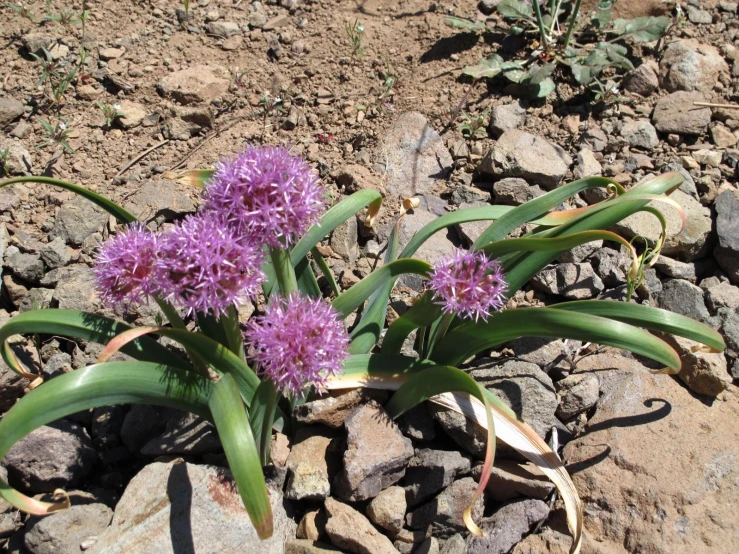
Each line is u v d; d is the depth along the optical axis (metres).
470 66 0.51
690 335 0.30
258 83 0.51
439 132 0.48
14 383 0.36
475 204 0.45
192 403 0.30
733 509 0.31
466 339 0.33
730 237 0.42
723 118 0.49
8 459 0.33
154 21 0.55
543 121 0.49
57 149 0.47
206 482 0.30
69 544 0.30
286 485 0.33
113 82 0.50
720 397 0.36
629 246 0.29
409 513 0.33
